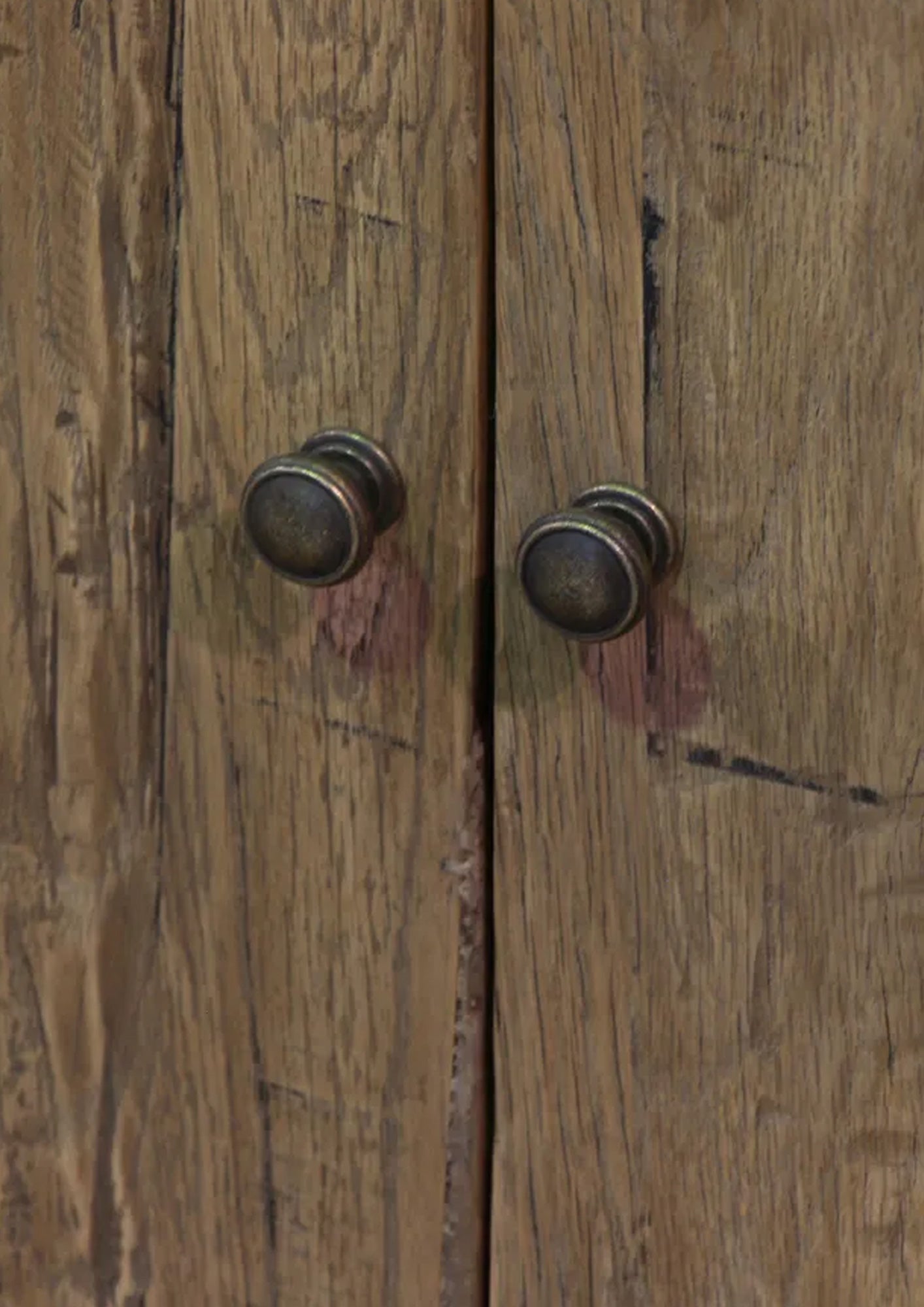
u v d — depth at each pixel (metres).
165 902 0.98
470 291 0.92
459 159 0.92
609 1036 0.96
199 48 0.93
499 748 0.95
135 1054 0.99
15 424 0.97
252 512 0.91
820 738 0.93
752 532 0.92
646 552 0.92
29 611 0.97
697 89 0.91
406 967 0.96
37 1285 1.01
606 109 0.91
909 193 0.90
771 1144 0.95
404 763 0.95
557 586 0.89
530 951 0.96
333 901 0.96
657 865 0.94
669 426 0.92
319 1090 0.98
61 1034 1.00
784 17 0.90
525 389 0.93
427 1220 0.98
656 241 0.92
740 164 0.91
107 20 0.94
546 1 0.91
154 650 0.97
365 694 0.95
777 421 0.92
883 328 0.91
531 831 0.95
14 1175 1.01
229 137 0.94
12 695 0.98
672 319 0.92
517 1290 0.98
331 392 0.94
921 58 0.90
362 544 0.90
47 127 0.95
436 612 0.94
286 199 0.93
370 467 0.93
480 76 0.92
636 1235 0.97
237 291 0.94
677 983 0.95
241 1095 0.99
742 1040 0.95
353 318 0.93
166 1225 1.00
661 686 0.93
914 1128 0.94
